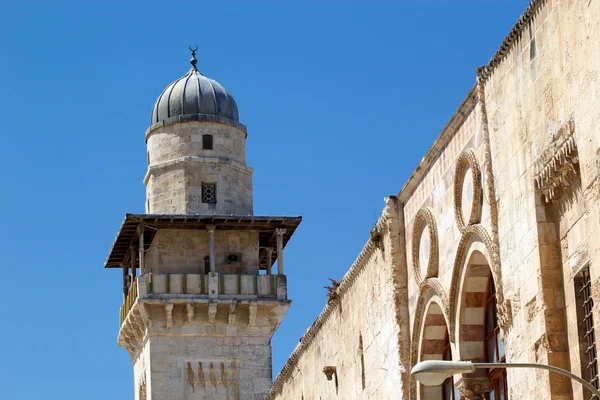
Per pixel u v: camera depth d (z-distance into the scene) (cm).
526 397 3441
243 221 7969
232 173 8369
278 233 8025
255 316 8006
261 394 7956
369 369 5012
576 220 3228
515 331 3525
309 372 6100
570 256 3266
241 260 8119
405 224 4650
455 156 4084
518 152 3512
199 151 8350
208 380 7931
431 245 4297
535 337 3372
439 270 4262
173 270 8006
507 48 3594
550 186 3325
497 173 3678
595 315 3059
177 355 7919
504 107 3622
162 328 7944
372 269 4956
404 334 4594
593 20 3056
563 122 3228
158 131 8444
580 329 3216
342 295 5466
